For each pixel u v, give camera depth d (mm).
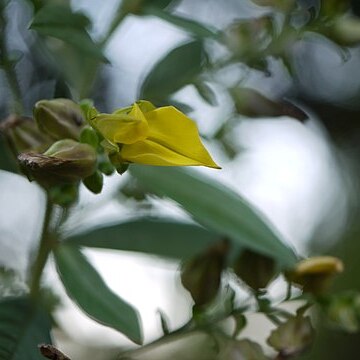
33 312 403
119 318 411
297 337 438
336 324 455
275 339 437
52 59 439
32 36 442
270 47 452
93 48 404
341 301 450
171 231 443
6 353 394
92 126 379
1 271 448
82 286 419
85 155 376
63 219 428
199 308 440
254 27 451
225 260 441
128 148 369
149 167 420
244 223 418
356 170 1084
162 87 449
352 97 1013
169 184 419
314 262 444
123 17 438
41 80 460
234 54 452
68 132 387
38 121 388
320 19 452
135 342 408
